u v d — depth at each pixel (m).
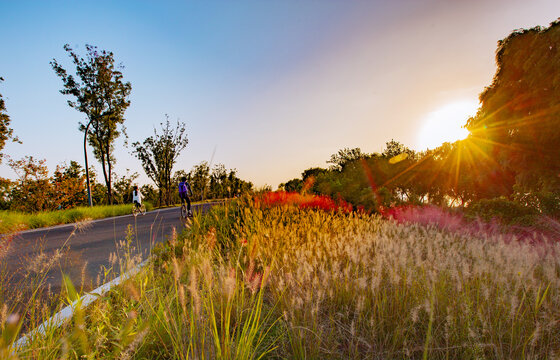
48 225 14.84
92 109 32.34
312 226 6.02
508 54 12.55
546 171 11.88
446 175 24.78
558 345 2.38
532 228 7.23
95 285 4.08
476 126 14.26
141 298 2.73
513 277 2.97
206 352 2.15
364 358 2.37
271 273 3.34
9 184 27.47
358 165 16.62
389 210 10.52
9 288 3.41
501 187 16.44
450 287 2.95
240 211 7.57
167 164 37.81
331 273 3.33
